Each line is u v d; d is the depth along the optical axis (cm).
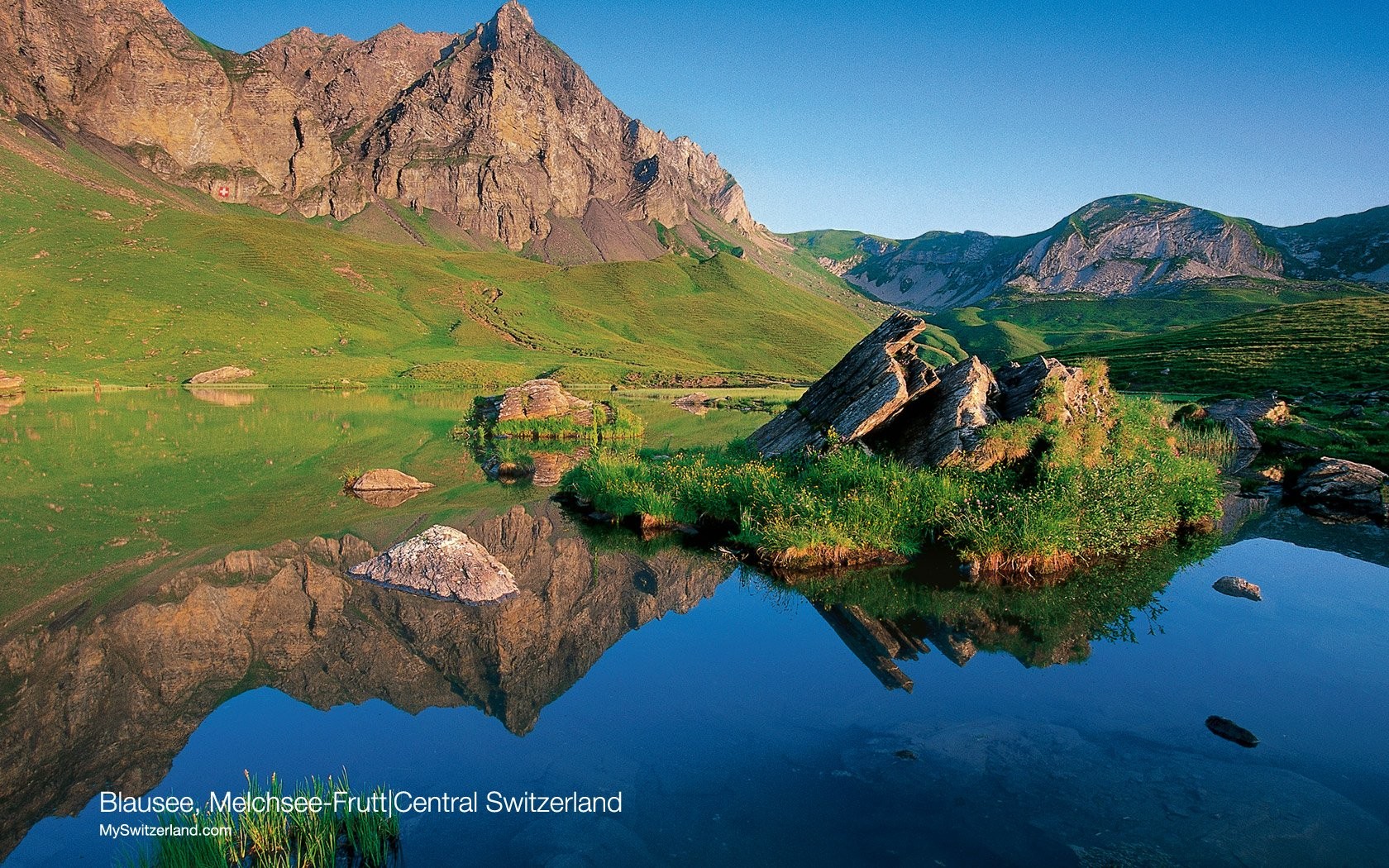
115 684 1034
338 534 1898
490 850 673
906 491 1798
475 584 1430
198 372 10538
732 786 778
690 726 917
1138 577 1586
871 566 1647
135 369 10306
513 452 3584
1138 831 692
